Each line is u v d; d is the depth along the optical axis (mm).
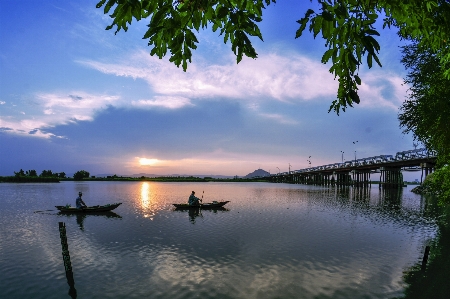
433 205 38781
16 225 23438
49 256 15109
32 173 120812
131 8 2361
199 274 12602
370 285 11656
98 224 23734
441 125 10820
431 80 11852
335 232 20859
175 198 47906
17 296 10625
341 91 3268
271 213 29953
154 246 16875
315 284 11688
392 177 73000
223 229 21641
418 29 3352
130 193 59281
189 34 2730
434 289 11344
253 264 13844
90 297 10539
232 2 2789
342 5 2402
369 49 2541
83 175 147500
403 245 17500
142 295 10656
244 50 2662
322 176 111250
